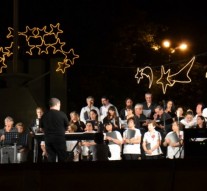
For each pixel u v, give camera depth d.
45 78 21.47
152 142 16.38
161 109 17.73
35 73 21.30
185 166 6.52
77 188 6.43
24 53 25.27
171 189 6.51
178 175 6.52
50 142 12.74
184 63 27.70
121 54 27.58
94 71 27.06
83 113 18.59
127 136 16.30
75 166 6.45
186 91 27.30
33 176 6.37
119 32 27.88
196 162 6.52
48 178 6.41
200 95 27.33
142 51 28.12
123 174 6.50
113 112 17.14
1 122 19.66
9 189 6.36
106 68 27.14
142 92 26.88
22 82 20.42
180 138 15.95
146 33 28.16
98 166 6.48
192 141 8.26
